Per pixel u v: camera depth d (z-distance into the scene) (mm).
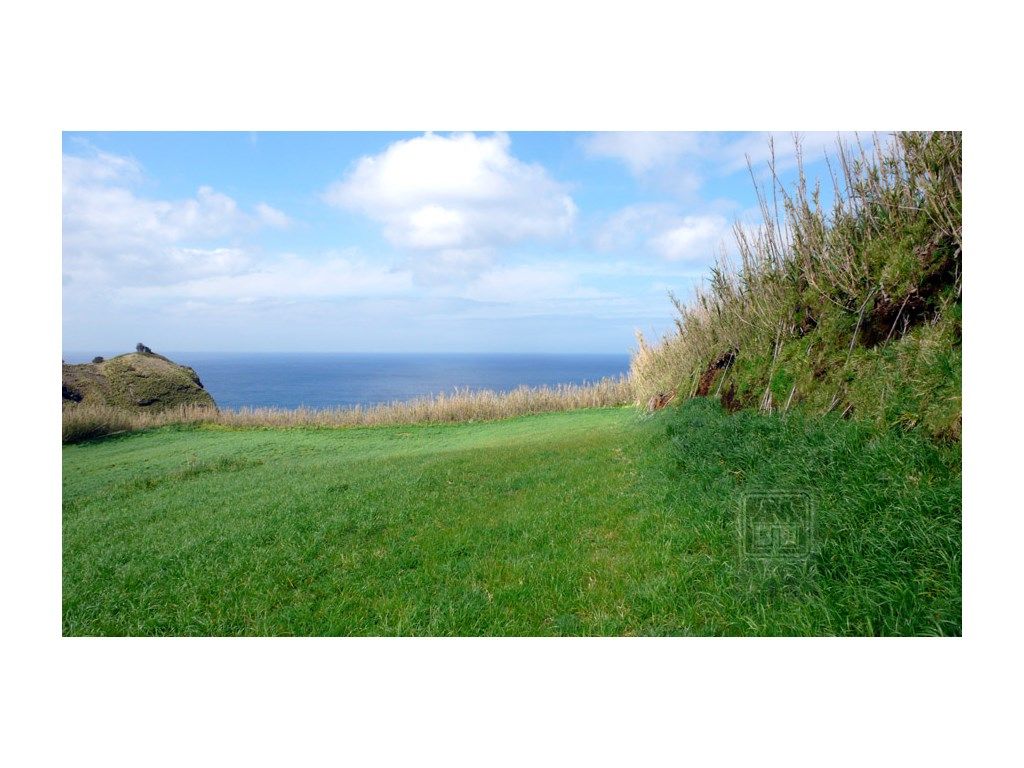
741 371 9773
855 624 3457
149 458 13805
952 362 4980
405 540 6008
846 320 7172
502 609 4301
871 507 4188
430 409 19797
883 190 6773
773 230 8922
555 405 20203
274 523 6730
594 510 6336
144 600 4891
